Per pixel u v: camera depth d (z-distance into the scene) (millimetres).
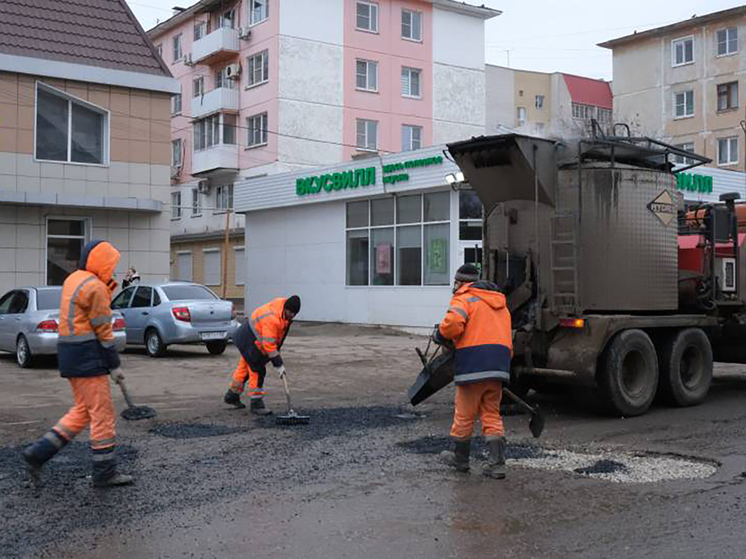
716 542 4988
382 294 23703
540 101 62125
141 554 4809
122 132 20969
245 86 40625
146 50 21688
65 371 6219
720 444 7996
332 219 25547
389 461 7207
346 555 4785
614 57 51438
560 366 9516
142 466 6992
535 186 9602
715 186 24344
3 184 19359
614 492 6148
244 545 4965
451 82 43750
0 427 8914
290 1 38500
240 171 41219
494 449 6668
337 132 39875
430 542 5012
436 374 8570
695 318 10562
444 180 21312
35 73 19578
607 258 9766
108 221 20844
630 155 10398
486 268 10242
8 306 15531
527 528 5281
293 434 8469
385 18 41375
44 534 5164
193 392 11609
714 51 46250
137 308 16609
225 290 37562
